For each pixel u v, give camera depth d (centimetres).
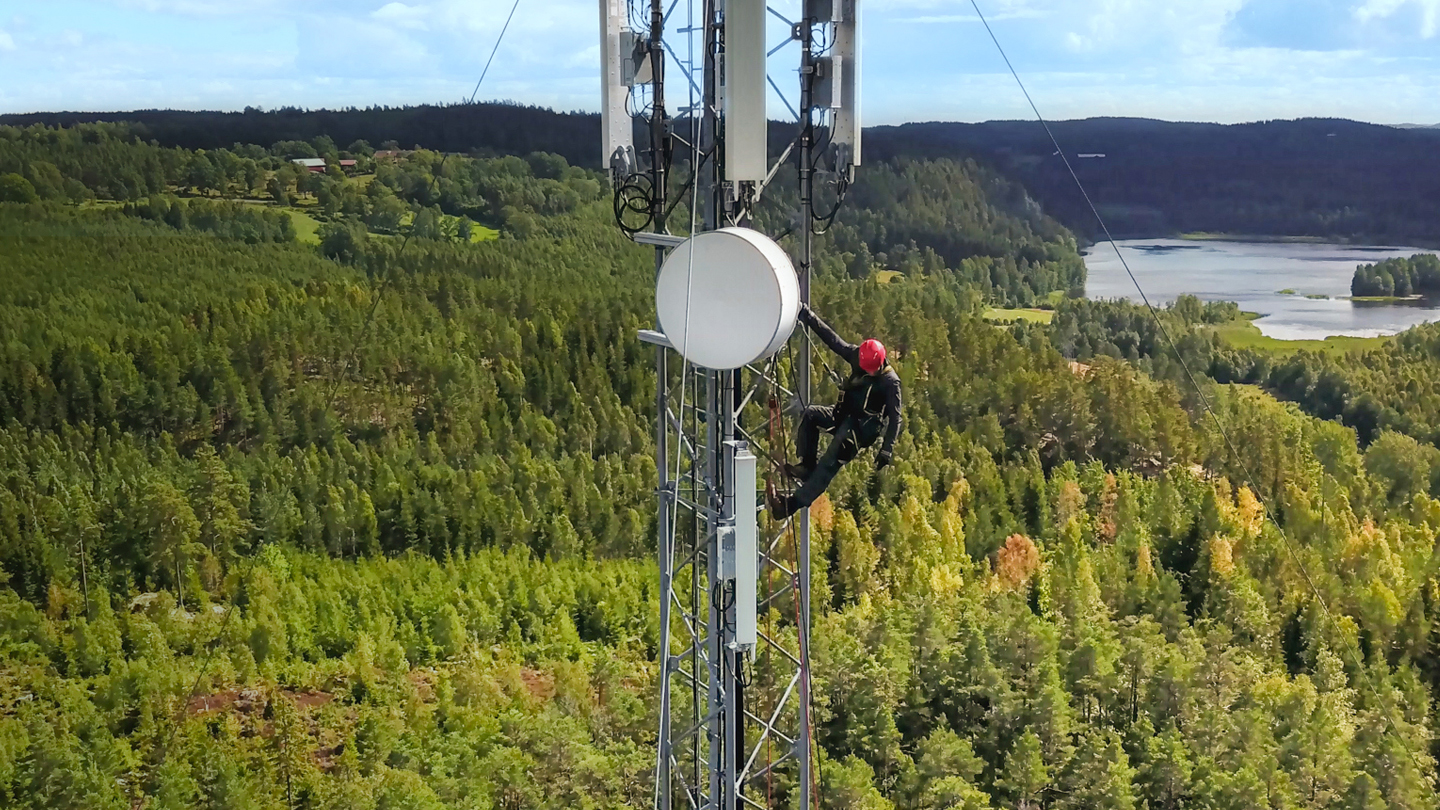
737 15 1188
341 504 8681
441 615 6762
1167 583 6869
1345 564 7681
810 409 1365
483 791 4628
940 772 4444
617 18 1351
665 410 1395
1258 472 9531
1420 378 11000
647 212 1377
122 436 10988
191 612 7956
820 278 13112
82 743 5766
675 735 4431
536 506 8644
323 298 13925
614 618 6894
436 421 11312
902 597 6900
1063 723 4772
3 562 8356
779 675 4400
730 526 1329
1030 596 7094
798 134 1366
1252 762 4591
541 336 12812
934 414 10469
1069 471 9625
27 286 13738
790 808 3972
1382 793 4625
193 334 12538
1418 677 6009
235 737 5566
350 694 6181
